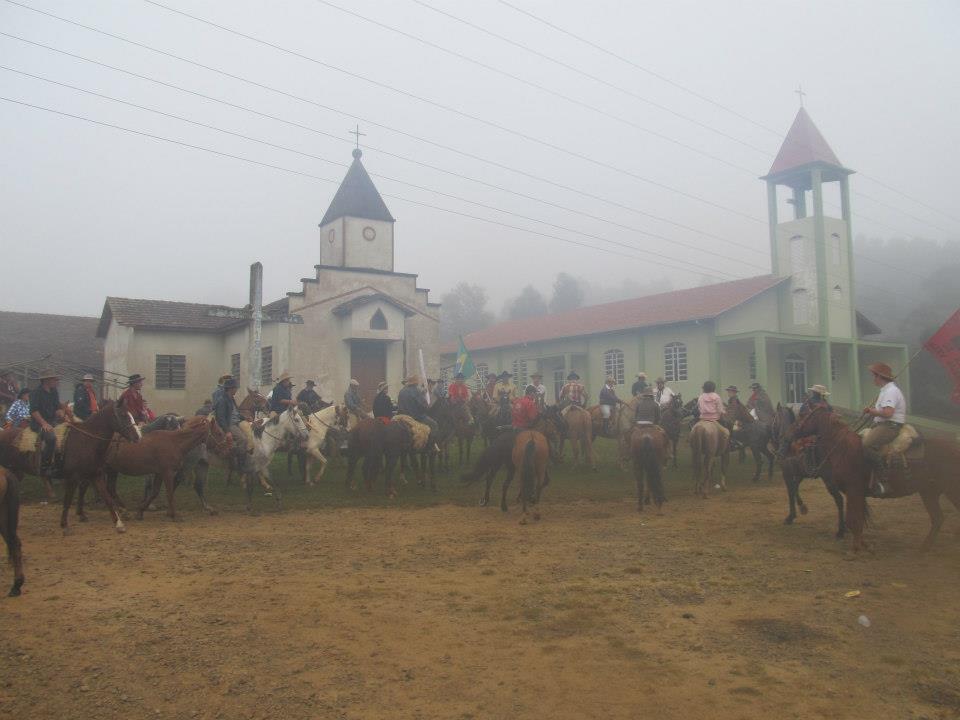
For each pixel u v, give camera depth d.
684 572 9.48
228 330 32.50
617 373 38.50
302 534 11.92
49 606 7.91
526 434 13.48
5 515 8.17
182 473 13.96
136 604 8.02
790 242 38.94
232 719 5.41
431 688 5.92
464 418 20.41
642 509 14.26
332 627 7.34
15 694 5.78
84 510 13.84
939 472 10.12
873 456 10.33
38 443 12.14
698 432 16.05
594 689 5.89
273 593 8.48
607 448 25.05
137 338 31.64
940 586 8.76
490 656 6.58
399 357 31.41
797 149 39.12
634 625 7.41
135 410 12.88
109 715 5.46
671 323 34.88
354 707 5.60
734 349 35.41
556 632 7.21
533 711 5.53
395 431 15.74
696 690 5.84
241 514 13.76
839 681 5.98
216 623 7.42
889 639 6.94
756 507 14.72
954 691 5.78
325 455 18.94
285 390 16.52
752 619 7.57
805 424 11.38
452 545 11.12
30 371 30.05
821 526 12.67
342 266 32.06
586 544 11.20
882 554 10.45
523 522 12.84
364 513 13.99
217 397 13.91
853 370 39.03
